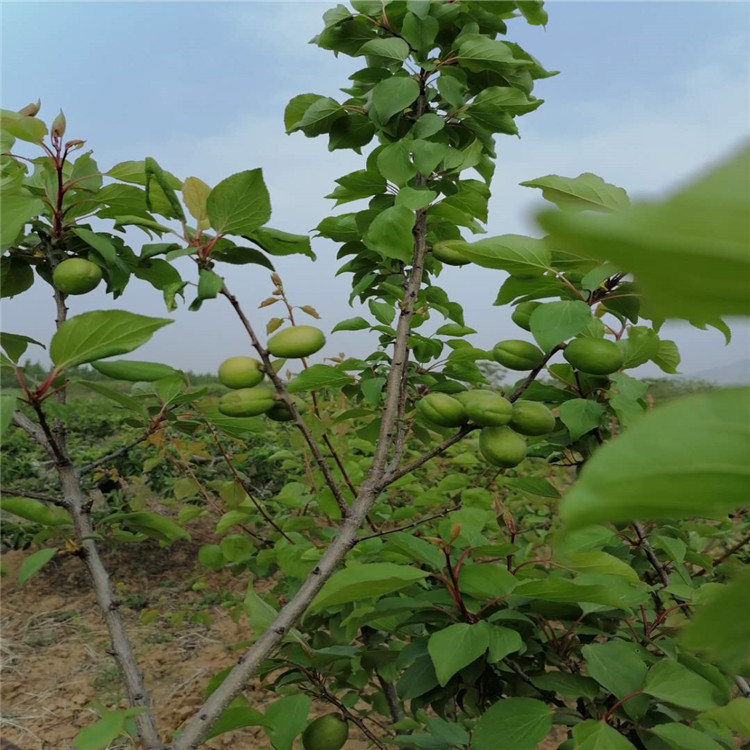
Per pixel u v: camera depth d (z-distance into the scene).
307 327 0.49
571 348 0.49
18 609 1.60
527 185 0.46
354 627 0.63
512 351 0.51
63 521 0.56
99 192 0.57
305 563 0.77
